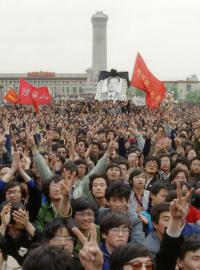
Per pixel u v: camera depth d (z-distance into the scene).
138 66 29.08
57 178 10.34
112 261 5.65
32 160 15.21
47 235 7.42
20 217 8.23
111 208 9.56
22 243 8.27
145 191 11.41
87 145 19.08
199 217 9.51
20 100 43.03
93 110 53.12
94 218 8.66
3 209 8.25
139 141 21.44
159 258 6.69
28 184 10.52
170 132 26.03
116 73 48.34
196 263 6.27
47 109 61.28
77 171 12.56
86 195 12.17
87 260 5.50
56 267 5.07
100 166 13.13
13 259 7.29
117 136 20.80
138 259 5.55
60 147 18.20
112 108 51.25
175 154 17.11
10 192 10.15
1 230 8.10
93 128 28.73
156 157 14.43
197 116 48.44
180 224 6.63
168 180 13.01
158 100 29.41
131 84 29.28
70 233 7.37
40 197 10.55
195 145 19.58
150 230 9.13
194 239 6.38
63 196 8.66
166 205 8.12
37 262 5.09
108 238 7.18
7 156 18.44
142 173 11.33
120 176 12.37
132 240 8.84
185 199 6.59
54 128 29.80
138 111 51.03
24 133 24.00
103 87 48.47
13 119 40.00
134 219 9.24
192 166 14.42
